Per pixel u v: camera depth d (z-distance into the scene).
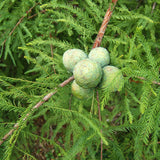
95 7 0.36
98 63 0.32
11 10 0.39
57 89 0.32
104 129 0.32
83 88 0.33
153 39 0.37
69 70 0.33
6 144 0.30
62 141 0.63
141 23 0.38
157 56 0.37
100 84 0.32
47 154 0.63
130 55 0.32
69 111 0.32
